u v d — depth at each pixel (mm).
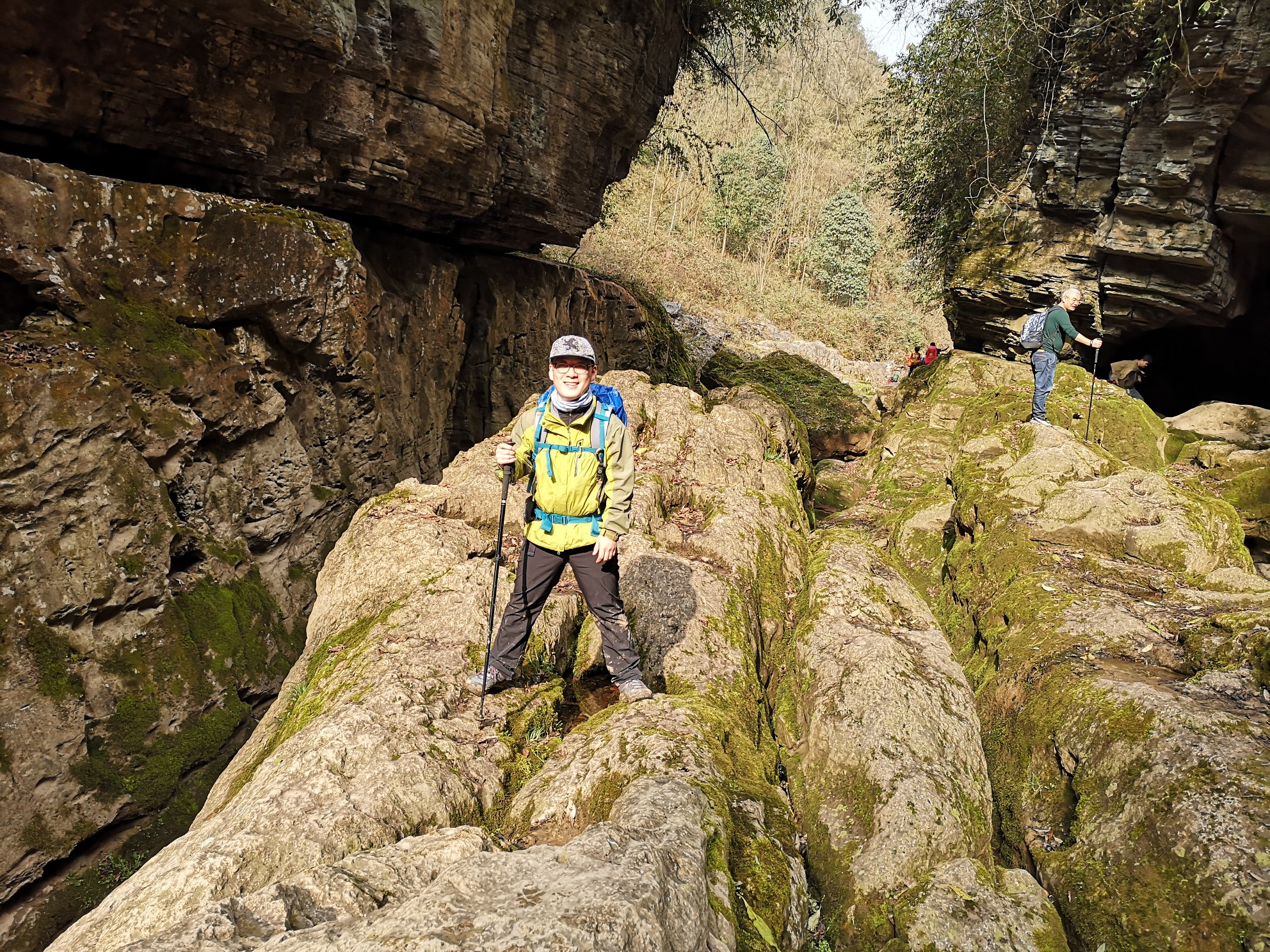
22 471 4629
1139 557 5391
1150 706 3412
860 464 15102
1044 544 5676
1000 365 12953
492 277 12172
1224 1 9555
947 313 16797
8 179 4863
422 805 2865
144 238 5574
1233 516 5797
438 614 4059
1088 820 3260
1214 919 2633
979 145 14688
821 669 4250
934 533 7793
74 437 4883
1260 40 9414
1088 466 6570
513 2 9273
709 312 31047
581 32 11195
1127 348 13805
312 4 6102
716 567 5023
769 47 16328
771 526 5754
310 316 6793
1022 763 3918
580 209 13273
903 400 16391
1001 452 7742
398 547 4680
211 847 2480
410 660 3682
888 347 37312
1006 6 12648
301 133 7125
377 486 8203
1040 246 13070
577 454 3375
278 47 6262
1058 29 12695
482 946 1751
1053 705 3895
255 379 6430
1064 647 4348
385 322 8922
